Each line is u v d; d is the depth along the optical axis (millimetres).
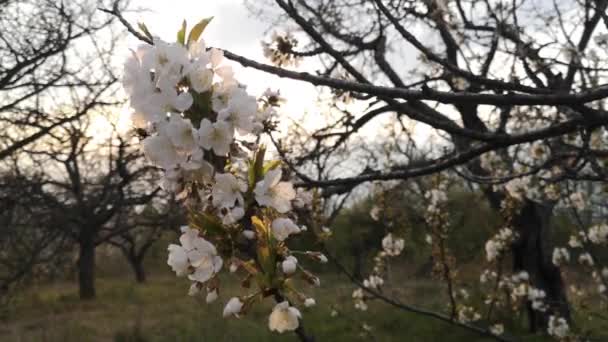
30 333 13195
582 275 9766
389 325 10906
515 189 5512
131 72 1160
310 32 2768
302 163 4891
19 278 8828
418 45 2990
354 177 3512
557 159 3986
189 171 1129
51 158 9781
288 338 10664
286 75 2332
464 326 4527
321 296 14016
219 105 1159
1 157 8844
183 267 1134
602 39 4016
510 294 8164
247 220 1191
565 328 6426
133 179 10797
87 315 15734
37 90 9266
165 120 1128
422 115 3354
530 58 3857
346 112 4766
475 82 2887
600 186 4879
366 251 20094
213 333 11406
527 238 10078
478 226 12461
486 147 3285
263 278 1158
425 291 12602
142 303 17750
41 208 9469
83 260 19578
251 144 1195
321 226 3984
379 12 3812
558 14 4059
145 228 24281
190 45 1205
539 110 4766
